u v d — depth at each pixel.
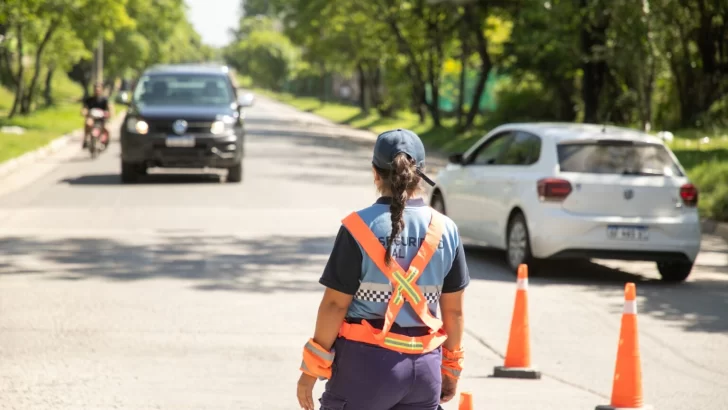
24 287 31.38
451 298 11.77
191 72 67.94
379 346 11.23
